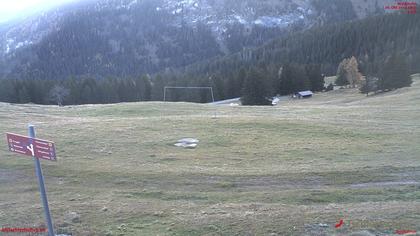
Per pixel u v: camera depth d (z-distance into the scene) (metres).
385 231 14.64
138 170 26.23
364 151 30.31
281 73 119.69
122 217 18.45
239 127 39.59
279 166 26.70
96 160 29.00
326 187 22.33
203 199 20.95
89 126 40.22
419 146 31.23
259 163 27.80
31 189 23.52
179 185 23.47
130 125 40.50
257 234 15.46
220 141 34.34
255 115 49.72
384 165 25.80
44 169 26.91
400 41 161.62
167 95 107.94
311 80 124.06
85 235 16.72
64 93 106.69
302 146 32.25
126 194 22.03
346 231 14.94
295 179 23.75
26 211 19.66
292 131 37.84
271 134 36.78
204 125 40.41
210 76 128.12
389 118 45.47
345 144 32.69
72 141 34.22
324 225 15.66
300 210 17.72
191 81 110.69
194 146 32.81
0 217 19.05
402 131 37.06
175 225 17.06
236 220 16.92
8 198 22.03
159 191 22.27
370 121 43.00
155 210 19.17
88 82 113.12
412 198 19.56
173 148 32.44
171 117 45.31
